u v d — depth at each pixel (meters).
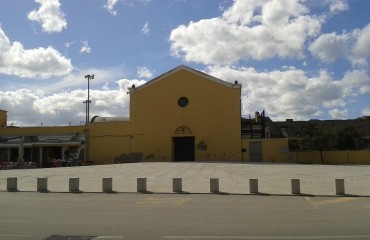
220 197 17.92
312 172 29.31
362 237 9.17
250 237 9.20
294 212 13.19
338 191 18.91
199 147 47.41
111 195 18.84
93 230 10.04
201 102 47.75
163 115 48.44
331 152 48.12
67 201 16.34
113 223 11.02
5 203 15.63
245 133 54.34
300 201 16.42
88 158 49.59
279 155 46.44
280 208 14.18
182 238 9.11
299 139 54.59
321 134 51.38
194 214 12.70
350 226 10.57
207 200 16.72
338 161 47.59
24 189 21.77
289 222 11.19
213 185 19.91
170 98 48.50
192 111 47.91
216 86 47.59
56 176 27.94
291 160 46.56
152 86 49.00
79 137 50.03
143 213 12.91
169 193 19.61
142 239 9.02
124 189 21.17
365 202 16.17
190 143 48.22
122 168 33.72
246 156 46.59
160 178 25.73
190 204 15.34
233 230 10.02
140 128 48.78
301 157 47.41
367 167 34.25
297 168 32.84
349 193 19.17
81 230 10.04
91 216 12.27
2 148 51.69
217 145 47.06
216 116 47.31
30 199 17.12
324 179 24.64
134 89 49.31
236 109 47.00
